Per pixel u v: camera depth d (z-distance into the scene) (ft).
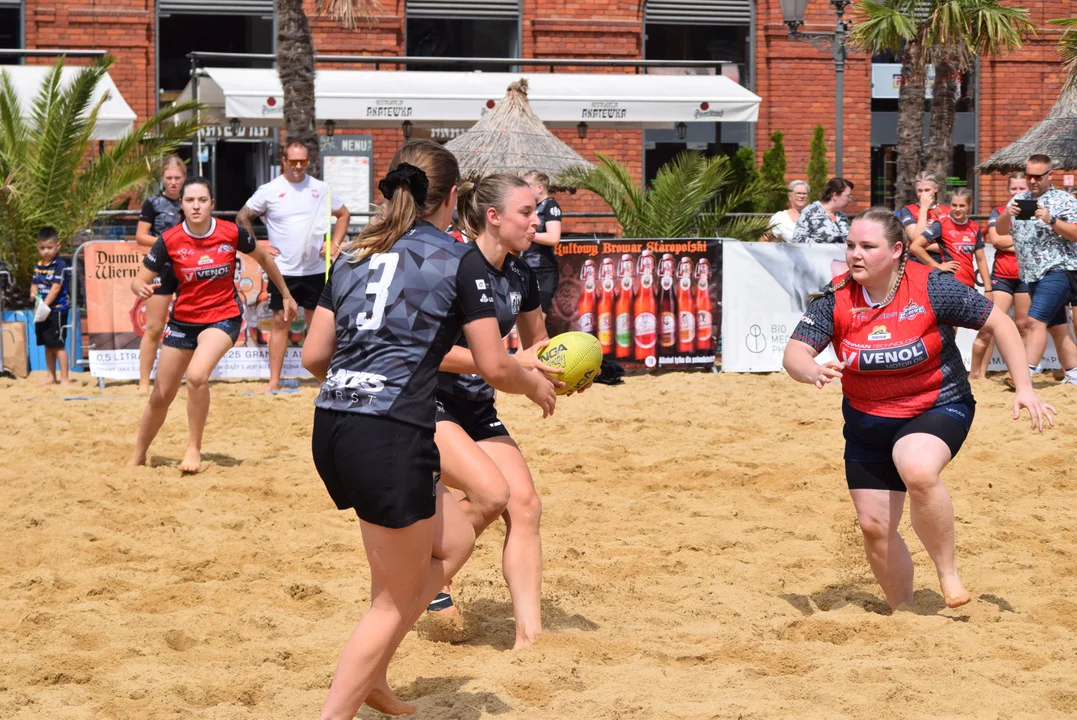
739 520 24.81
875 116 79.25
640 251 44.45
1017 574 20.49
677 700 14.39
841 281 17.95
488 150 51.65
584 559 21.62
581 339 15.98
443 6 74.69
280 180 40.29
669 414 36.94
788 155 77.66
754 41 77.61
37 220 49.55
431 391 12.67
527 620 16.58
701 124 77.46
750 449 31.53
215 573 21.01
